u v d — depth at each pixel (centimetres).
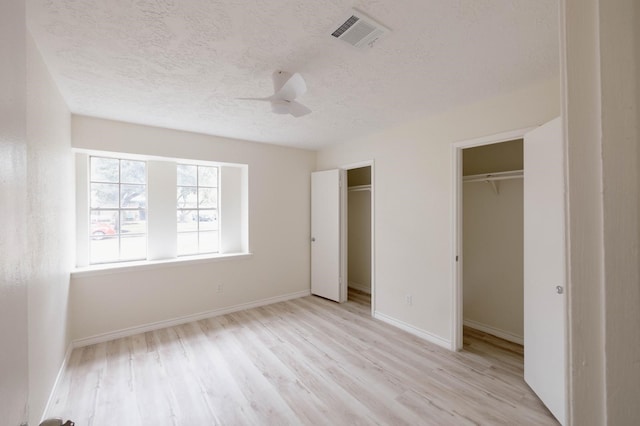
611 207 35
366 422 186
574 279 38
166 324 338
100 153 315
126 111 280
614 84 35
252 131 355
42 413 181
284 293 440
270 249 427
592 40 36
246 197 409
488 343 296
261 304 416
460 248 280
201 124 324
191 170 392
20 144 64
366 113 291
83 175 315
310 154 471
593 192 36
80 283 289
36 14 143
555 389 187
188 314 355
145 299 327
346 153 412
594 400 37
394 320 339
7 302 55
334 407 200
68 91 233
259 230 416
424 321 306
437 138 294
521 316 298
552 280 191
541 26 156
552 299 191
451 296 282
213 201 410
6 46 55
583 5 37
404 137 327
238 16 147
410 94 245
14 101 59
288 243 446
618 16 35
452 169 280
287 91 197
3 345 52
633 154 34
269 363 257
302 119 310
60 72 203
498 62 194
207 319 363
